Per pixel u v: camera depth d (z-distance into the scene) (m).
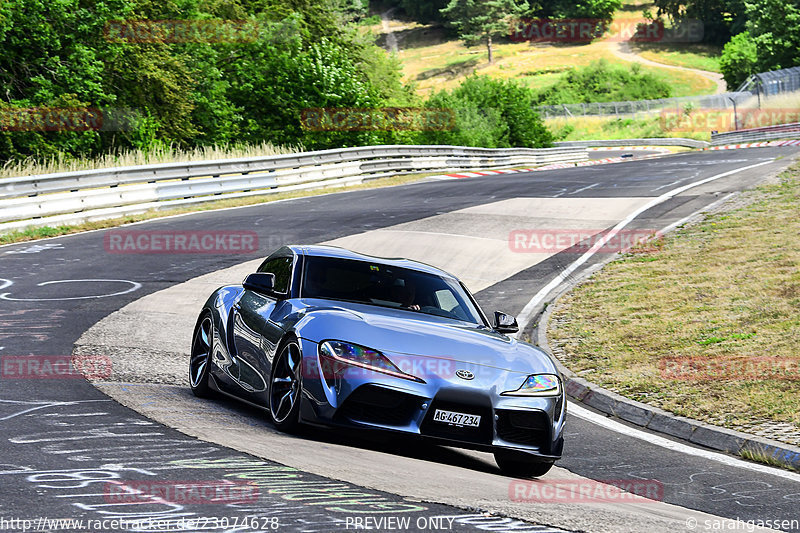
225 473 17.08
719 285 53.69
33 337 37.12
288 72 171.75
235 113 169.75
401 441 21.48
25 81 122.56
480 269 65.50
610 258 67.50
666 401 35.22
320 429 21.77
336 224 81.50
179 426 22.11
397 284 27.02
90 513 13.66
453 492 17.72
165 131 150.25
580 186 110.38
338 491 16.30
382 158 141.25
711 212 80.06
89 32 126.31
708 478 26.27
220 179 101.50
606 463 27.77
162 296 51.03
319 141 169.25
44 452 18.14
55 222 77.69
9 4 112.88
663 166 138.00
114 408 24.17
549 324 49.75
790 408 32.75
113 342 37.69
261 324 25.33
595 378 39.34
